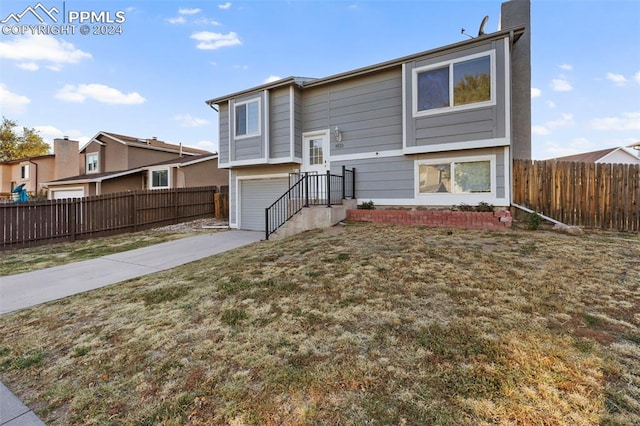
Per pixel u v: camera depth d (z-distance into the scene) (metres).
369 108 8.87
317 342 2.63
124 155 20.02
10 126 32.91
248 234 9.97
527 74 7.82
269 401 2.02
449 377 2.07
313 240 6.27
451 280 3.64
